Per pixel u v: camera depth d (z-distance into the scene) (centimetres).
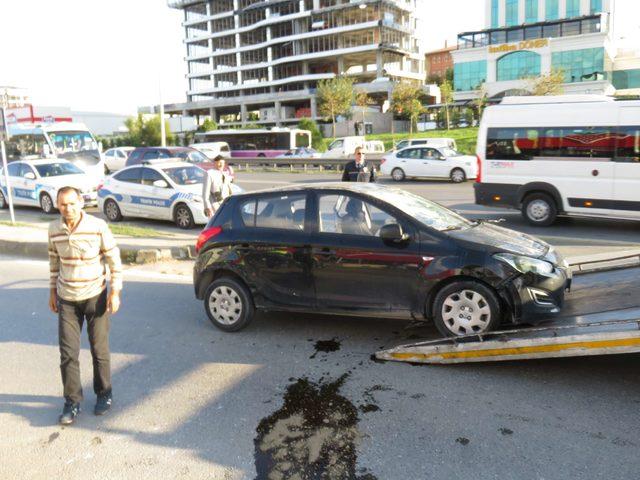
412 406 405
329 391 436
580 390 420
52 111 5566
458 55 7081
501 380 441
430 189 2034
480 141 1244
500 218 1330
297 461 342
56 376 492
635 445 344
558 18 6719
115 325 620
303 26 9225
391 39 8744
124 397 443
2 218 1556
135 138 6288
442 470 327
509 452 342
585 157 1124
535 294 470
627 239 1055
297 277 544
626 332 387
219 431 383
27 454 365
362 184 577
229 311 580
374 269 511
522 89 6638
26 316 671
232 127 9019
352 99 7169
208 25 10450
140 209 1412
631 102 1068
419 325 576
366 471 329
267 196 575
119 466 346
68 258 398
